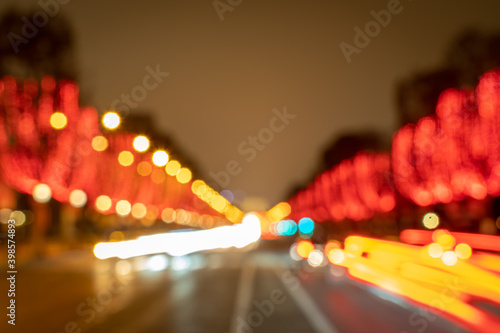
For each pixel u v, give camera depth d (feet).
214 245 273.75
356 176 295.69
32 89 132.67
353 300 66.80
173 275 100.78
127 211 221.25
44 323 48.88
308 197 510.58
